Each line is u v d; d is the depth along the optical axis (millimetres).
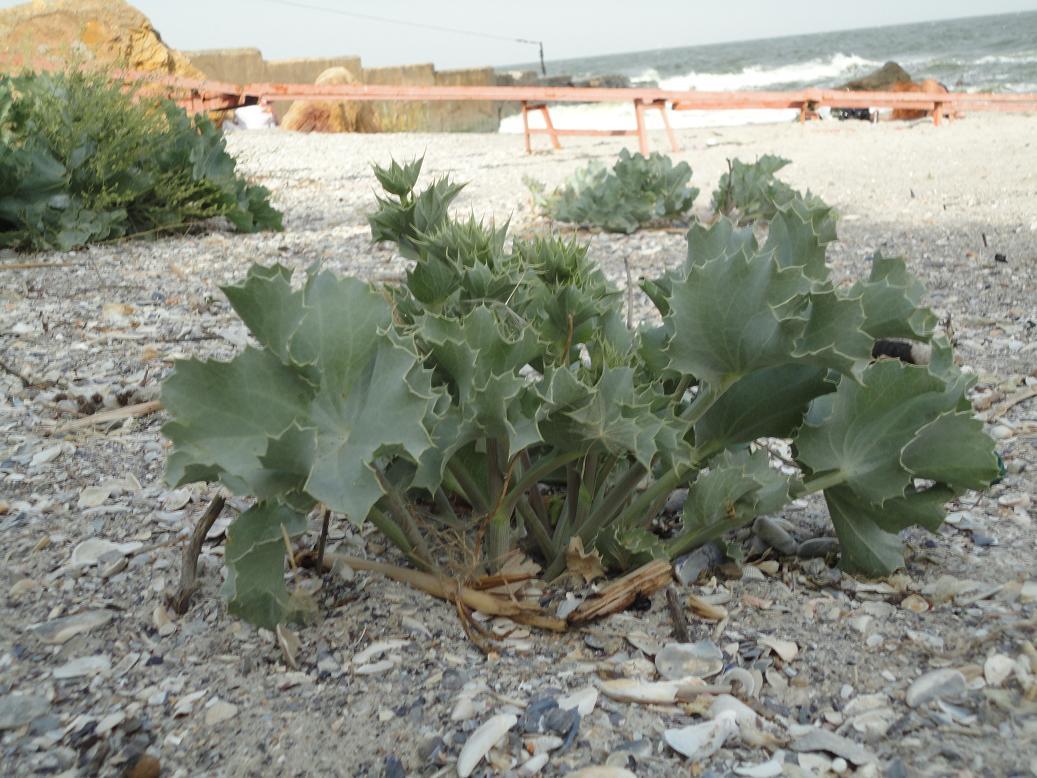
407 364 1729
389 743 1732
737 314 1943
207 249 6438
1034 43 68312
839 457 2154
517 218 7559
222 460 1700
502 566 2199
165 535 2527
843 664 1928
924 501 2174
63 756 1705
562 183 9195
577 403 1882
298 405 1742
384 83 25766
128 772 1647
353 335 1762
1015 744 1653
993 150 11016
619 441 1924
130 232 6871
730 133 14742
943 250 6039
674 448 1975
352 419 1749
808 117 16844
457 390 2008
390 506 2117
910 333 2057
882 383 2096
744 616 2117
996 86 32031
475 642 2027
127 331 4500
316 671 1936
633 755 1685
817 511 2707
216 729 1769
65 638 2053
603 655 1988
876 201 7996
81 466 2994
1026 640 1950
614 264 5977
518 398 1893
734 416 2170
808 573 2328
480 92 12945
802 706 1812
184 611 2141
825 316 1923
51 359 4082
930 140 12430
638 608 2146
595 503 2326
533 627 2092
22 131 6594
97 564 2369
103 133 6719
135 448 3152
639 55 130750
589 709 1807
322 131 17719
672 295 1970
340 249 6441
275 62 23000
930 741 1679
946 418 2084
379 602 2162
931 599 2166
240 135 15125
